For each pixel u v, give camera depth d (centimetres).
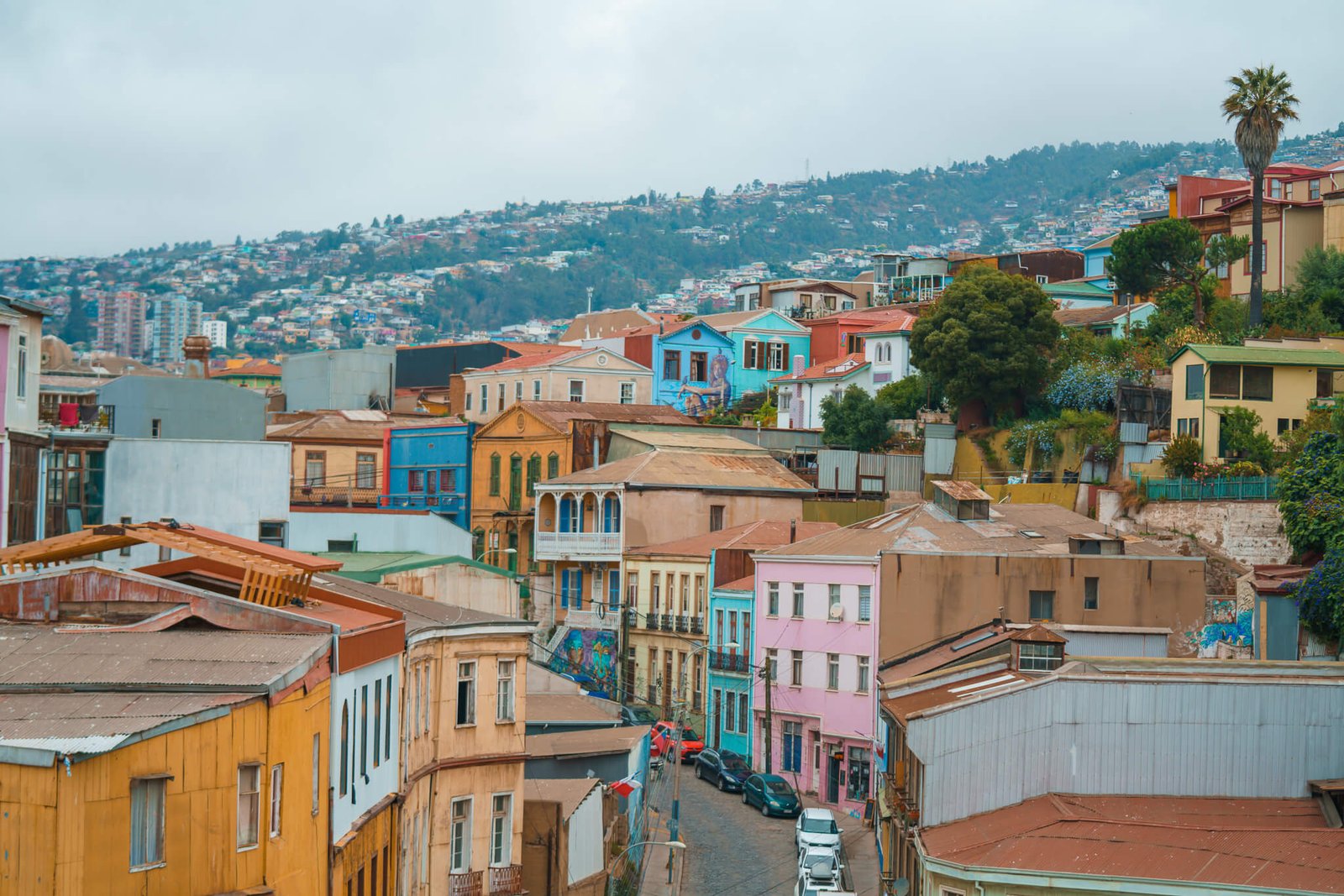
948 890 4094
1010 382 9788
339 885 3303
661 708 8619
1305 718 4462
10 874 2422
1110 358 9875
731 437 10194
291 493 10450
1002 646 5844
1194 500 7875
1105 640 5888
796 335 13412
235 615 3309
